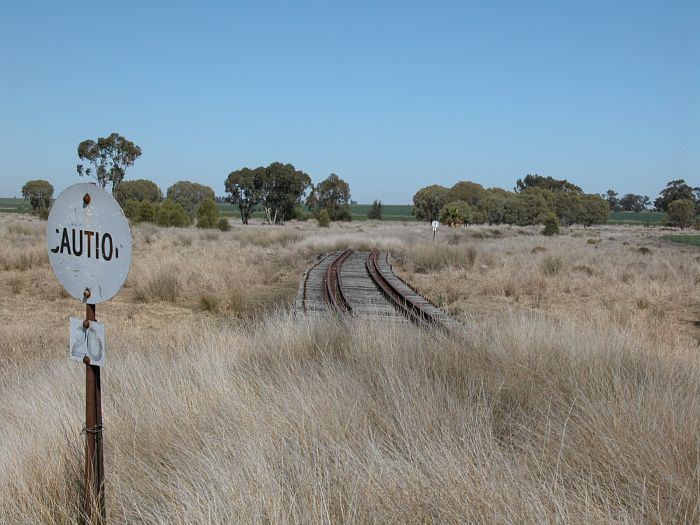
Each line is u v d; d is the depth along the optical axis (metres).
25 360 9.15
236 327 11.62
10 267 21.44
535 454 4.21
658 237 64.69
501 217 98.19
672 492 3.62
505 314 11.00
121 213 3.65
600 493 3.57
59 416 5.43
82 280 3.86
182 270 19.55
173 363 7.42
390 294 16.97
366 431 4.66
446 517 3.44
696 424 4.50
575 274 22.36
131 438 5.05
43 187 109.56
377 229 70.94
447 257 27.23
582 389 5.58
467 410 5.05
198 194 123.50
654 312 15.26
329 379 5.88
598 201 113.19
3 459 4.66
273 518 3.39
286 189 90.88
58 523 3.95
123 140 64.62
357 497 3.61
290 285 21.20
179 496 3.85
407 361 6.73
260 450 4.21
